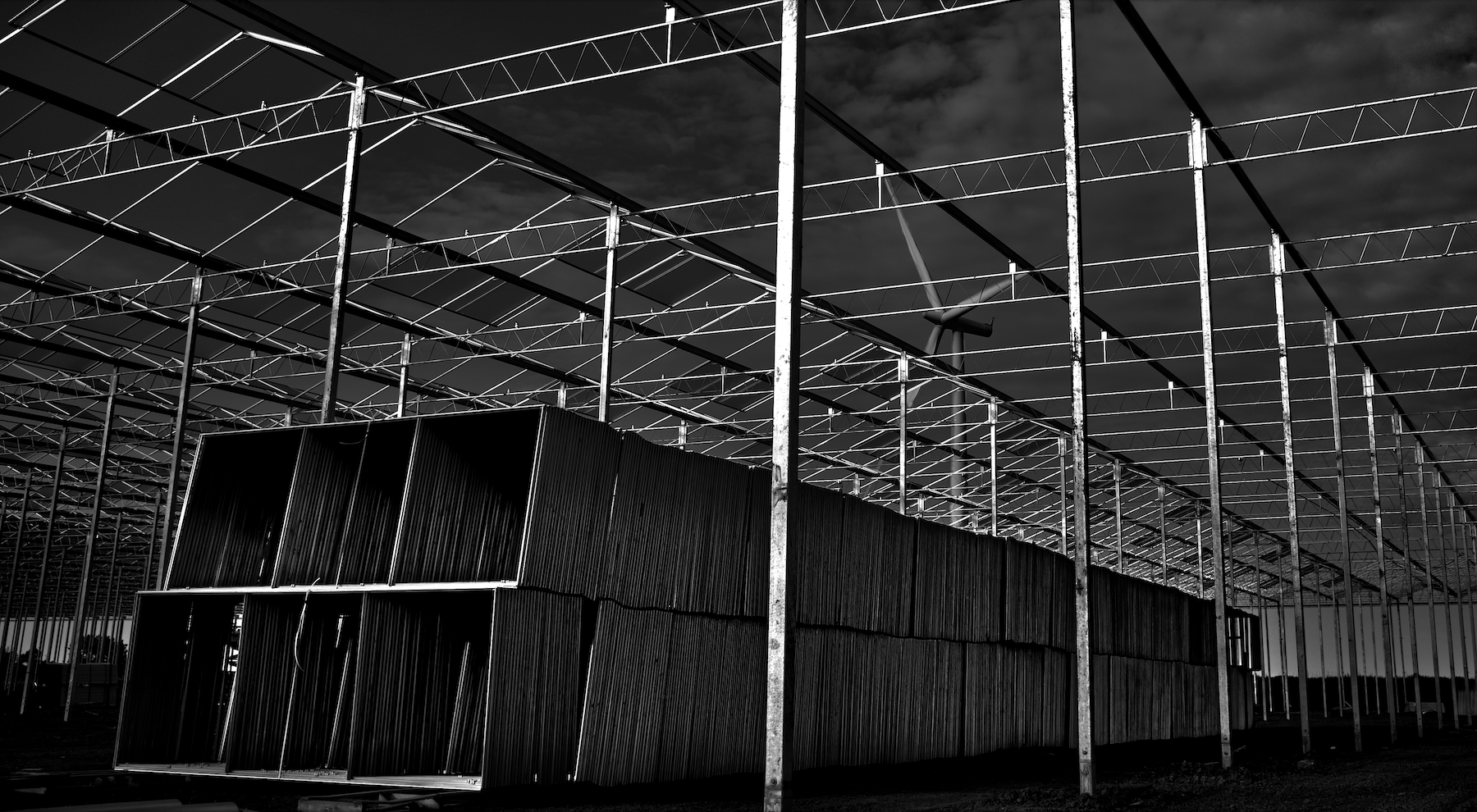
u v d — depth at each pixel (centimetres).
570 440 1421
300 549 1551
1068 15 1628
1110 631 2984
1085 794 1472
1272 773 2039
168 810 1069
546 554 1368
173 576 1602
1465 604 7575
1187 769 2006
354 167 2178
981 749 2273
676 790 1532
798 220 1194
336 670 1625
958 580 2277
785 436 1142
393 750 1453
